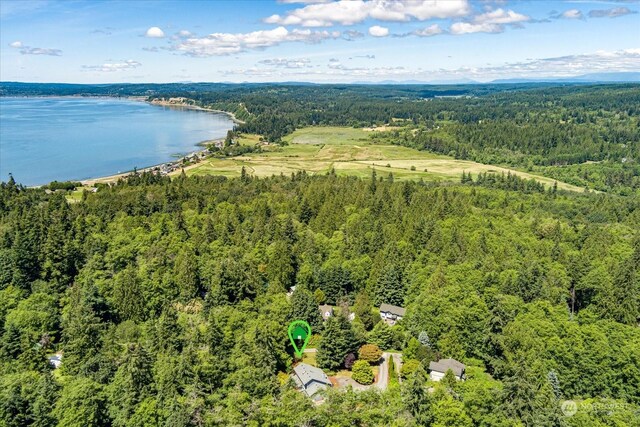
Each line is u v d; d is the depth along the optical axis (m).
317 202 184.62
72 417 75.31
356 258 141.12
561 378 93.19
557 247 145.25
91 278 123.31
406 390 77.38
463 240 146.88
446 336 102.88
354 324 110.56
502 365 96.31
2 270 123.50
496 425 73.81
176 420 72.69
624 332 101.88
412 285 127.56
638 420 78.31
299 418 73.38
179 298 120.00
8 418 75.44
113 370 90.12
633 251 147.62
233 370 88.12
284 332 102.69
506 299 112.88
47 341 106.25
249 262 132.12
